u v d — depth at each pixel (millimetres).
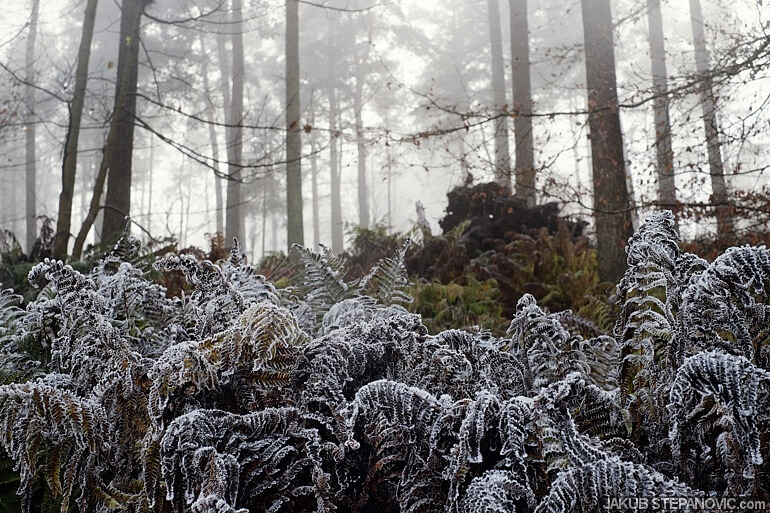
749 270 1650
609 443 1731
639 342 1928
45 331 2318
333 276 2797
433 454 1628
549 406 1520
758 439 1387
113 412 1813
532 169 8359
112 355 1889
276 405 1831
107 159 8211
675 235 1979
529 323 2119
